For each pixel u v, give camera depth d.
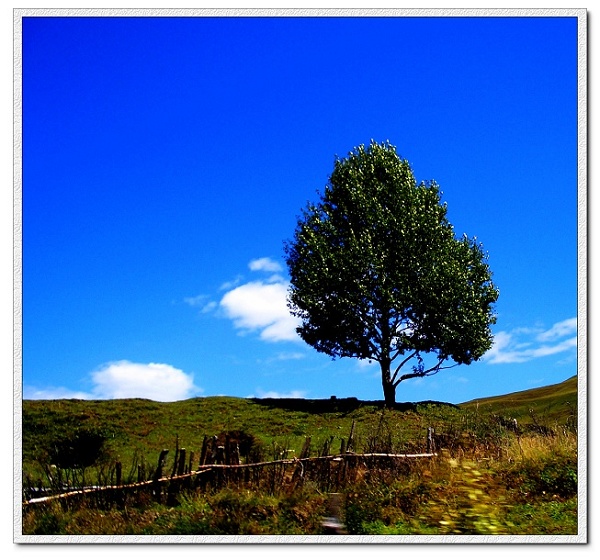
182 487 15.45
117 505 14.41
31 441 32.66
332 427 35.38
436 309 41.22
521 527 12.07
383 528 12.12
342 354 43.38
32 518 13.00
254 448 21.53
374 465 17.47
